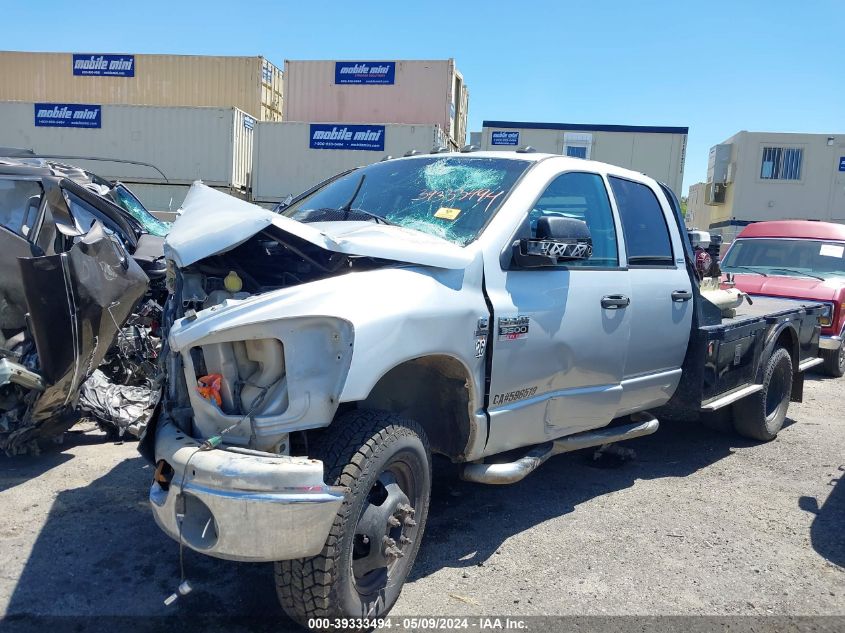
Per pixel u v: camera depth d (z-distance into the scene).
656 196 5.07
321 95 22.36
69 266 4.39
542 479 5.06
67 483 4.55
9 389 4.65
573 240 3.72
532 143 22.39
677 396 5.22
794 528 4.35
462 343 3.27
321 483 2.61
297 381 2.71
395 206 4.02
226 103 23.00
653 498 4.77
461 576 3.58
